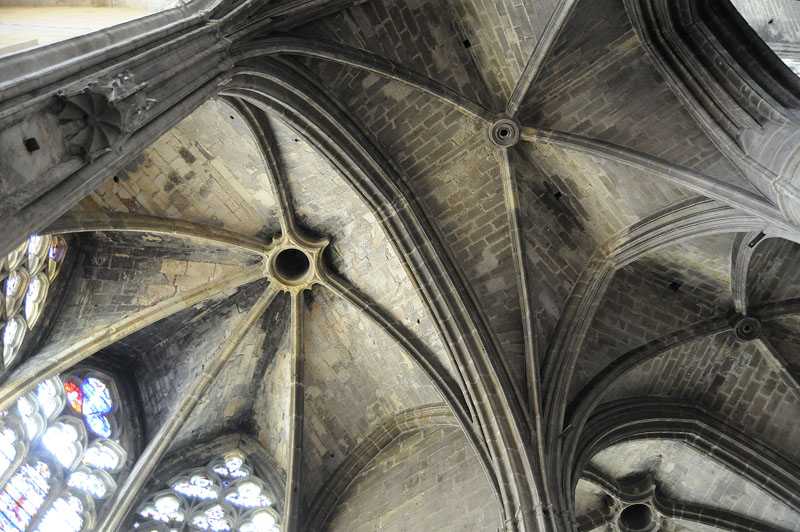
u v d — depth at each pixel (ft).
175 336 68.08
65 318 60.75
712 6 53.83
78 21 36.42
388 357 67.00
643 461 69.15
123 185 58.39
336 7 52.24
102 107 29.60
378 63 55.67
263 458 69.67
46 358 58.18
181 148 58.90
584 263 61.52
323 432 67.36
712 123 51.98
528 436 54.44
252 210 63.57
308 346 67.62
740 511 68.64
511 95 58.39
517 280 59.82
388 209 59.06
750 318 61.41
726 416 65.26
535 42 55.52
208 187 61.41
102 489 60.85
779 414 63.93
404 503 61.57
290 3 47.60
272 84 51.70
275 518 65.26
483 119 58.54
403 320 63.98
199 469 66.95
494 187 60.80
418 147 59.82
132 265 63.52
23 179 26.23
